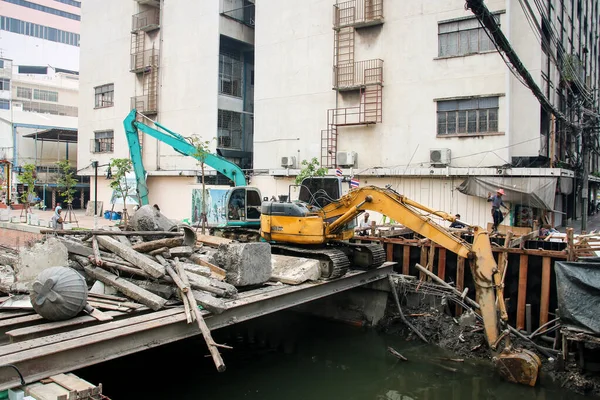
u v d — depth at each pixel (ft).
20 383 19.62
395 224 61.11
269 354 40.06
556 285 35.81
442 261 45.29
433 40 70.54
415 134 72.13
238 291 33.24
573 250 37.63
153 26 103.35
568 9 86.28
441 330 41.06
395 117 73.82
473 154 67.21
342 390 33.63
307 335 44.75
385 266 45.03
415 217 35.45
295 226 40.16
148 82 105.60
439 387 33.76
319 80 81.46
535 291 40.55
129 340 23.63
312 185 45.80
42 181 136.26
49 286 23.76
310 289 35.94
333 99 79.97
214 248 42.19
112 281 28.99
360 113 76.33
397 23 73.61
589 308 32.14
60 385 19.77
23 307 25.32
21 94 183.11
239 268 32.76
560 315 33.45
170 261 32.35
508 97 64.49
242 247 33.19
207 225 60.03
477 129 67.21
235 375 35.65
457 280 43.52
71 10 238.27
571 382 32.68
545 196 60.18
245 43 100.22
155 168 104.83
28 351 20.49
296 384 34.47
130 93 110.63
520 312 40.11
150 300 27.09
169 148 102.37
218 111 96.12
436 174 68.44
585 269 32.81
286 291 33.40
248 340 43.52
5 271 33.68
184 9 99.40
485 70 66.23
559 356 34.12
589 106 83.87
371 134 76.18
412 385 34.24
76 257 31.35
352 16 77.36
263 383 34.50
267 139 87.51
